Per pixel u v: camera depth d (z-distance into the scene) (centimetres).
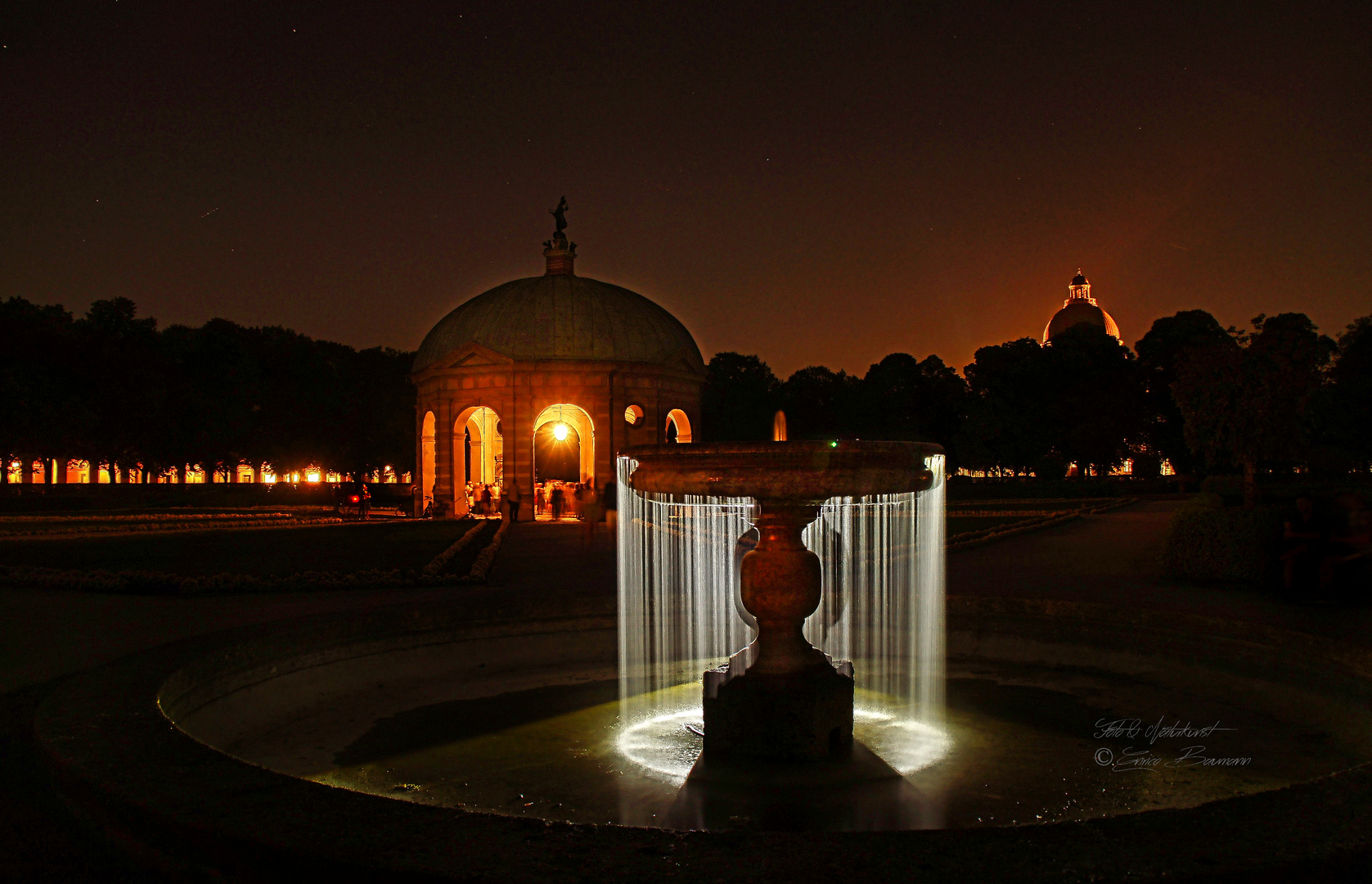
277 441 7894
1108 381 7650
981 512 4391
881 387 8212
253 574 1856
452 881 310
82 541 2848
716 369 8281
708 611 1170
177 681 705
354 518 4866
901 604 1374
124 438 6694
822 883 302
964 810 610
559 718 860
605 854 327
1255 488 2416
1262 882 312
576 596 1151
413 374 4816
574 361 4353
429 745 770
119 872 399
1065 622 1073
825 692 731
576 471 5347
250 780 413
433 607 1051
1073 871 309
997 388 7906
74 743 475
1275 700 862
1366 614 1265
